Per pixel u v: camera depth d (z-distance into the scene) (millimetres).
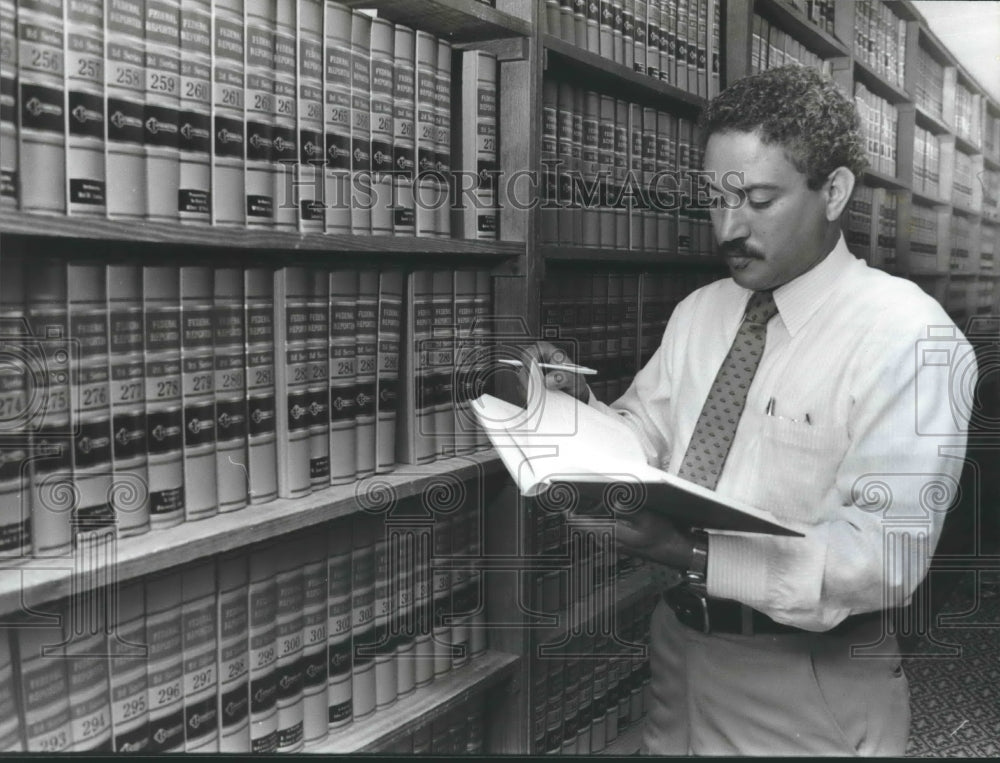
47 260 920
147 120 983
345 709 1346
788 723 1306
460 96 1507
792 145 1161
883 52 2486
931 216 2785
